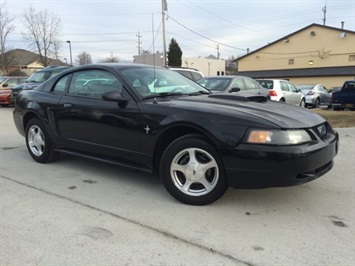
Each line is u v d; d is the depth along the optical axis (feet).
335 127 27.66
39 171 16.20
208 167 11.68
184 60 179.63
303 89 59.93
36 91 17.58
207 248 9.32
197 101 12.86
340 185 14.17
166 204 12.23
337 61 142.00
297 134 10.85
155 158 12.84
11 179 15.05
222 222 10.81
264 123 10.79
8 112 45.75
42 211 11.68
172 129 12.24
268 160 10.52
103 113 13.88
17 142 23.08
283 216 11.26
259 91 34.04
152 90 13.91
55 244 9.54
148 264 8.62
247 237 9.90
